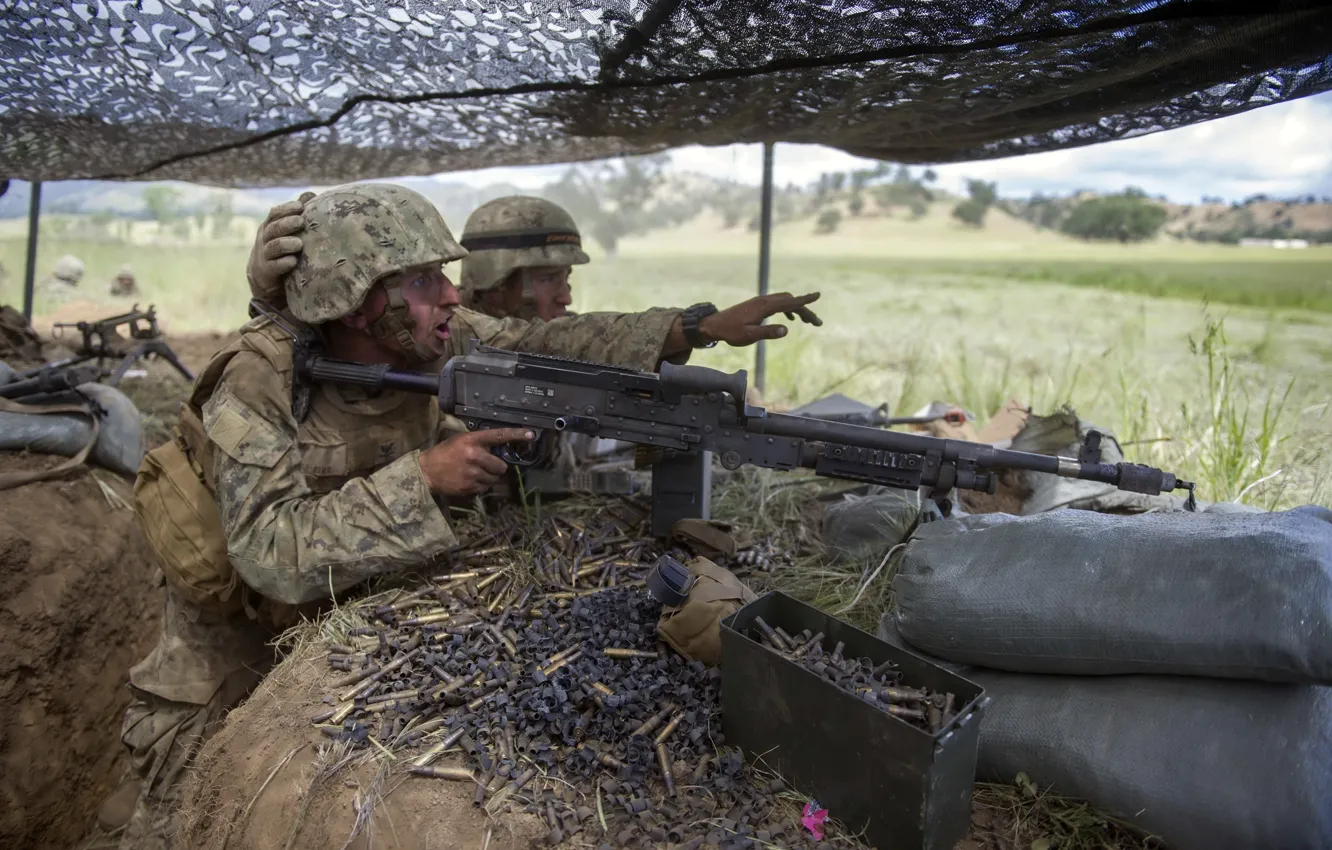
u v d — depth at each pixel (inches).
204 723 131.1
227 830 94.3
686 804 83.5
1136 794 77.3
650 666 102.0
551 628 112.6
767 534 148.3
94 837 154.6
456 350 140.6
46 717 162.2
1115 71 109.2
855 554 134.3
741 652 85.7
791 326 451.2
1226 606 76.9
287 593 110.7
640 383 114.7
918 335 395.5
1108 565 85.1
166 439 230.5
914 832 73.6
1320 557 75.6
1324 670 71.5
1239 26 92.7
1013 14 96.0
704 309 134.3
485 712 96.7
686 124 161.0
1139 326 390.3
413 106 157.4
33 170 194.7
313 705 103.2
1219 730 76.5
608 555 134.0
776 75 125.5
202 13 117.7
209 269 590.6
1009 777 87.1
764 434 112.5
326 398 124.0
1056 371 298.7
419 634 111.9
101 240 764.6
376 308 116.0
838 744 78.4
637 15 109.5
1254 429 182.4
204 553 119.8
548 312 173.2
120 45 129.0
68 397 195.5
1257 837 71.5
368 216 112.9
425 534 112.0
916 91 125.6
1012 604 87.4
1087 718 83.3
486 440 112.1
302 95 150.3
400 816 85.6
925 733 71.0
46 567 169.2
